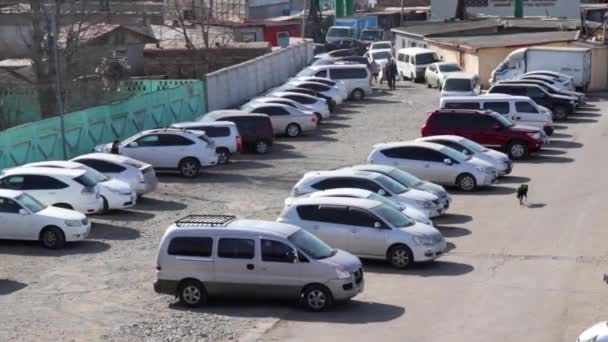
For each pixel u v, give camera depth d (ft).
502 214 124.67
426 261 99.19
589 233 112.68
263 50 277.03
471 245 109.19
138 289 93.35
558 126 199.62
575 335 75.82
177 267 86.94
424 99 247.50
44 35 199.41
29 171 123.85
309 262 84.33
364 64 268.41
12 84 201.26
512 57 247.50
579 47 253.85
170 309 86.43
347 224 100.17
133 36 277.23
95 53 245.86
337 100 231.30
